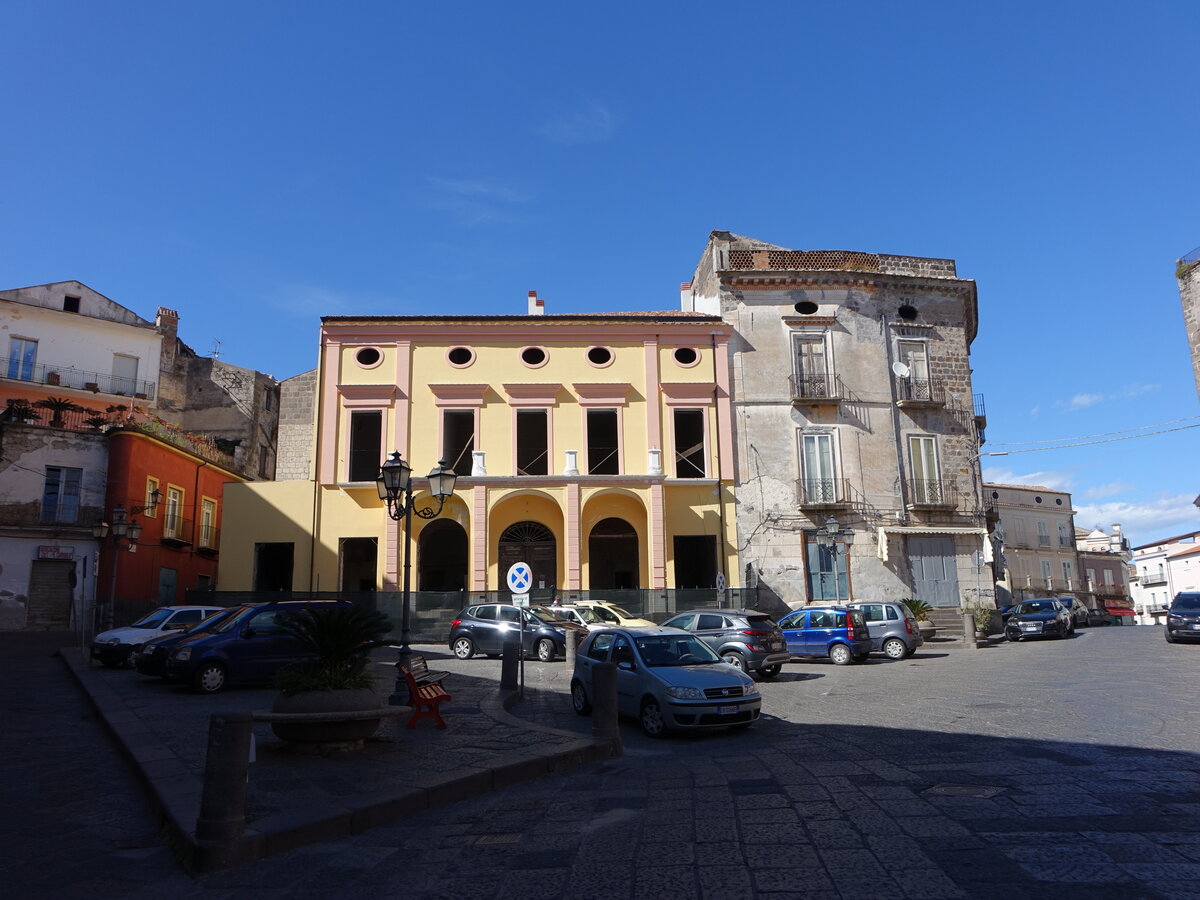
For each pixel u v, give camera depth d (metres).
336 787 8.16
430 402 30.92
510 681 15.77
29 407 33.53
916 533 31.52
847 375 32.56
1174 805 6.75
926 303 33.94
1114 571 68.69
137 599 31.19
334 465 30.22
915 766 8.77
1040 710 12.38
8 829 7.23
